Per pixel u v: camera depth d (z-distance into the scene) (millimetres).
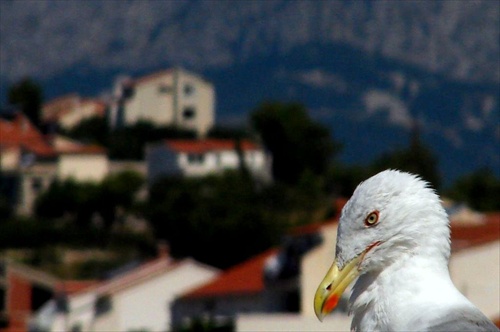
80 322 47844
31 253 76812
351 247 7391
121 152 107312
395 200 7289
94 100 124000
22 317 55156
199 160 90875
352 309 7391
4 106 112125
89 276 71812
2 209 90125
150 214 75250
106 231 79562
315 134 93125
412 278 7152
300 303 32438
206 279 46938
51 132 112750
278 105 94250
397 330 7016
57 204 86000
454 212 43344
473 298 25766
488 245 25859
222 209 70438
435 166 81438
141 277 49562
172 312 41500
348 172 84562
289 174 91688
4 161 97500
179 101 116562
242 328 27609
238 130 113875
